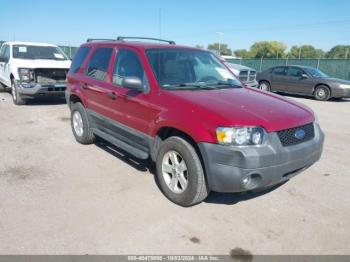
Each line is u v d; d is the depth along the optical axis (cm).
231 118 330
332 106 1242
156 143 408
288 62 2956
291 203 397
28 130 711
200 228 339
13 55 1043
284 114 365
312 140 381
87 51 589
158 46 470
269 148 331
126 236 323
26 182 440
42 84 960
